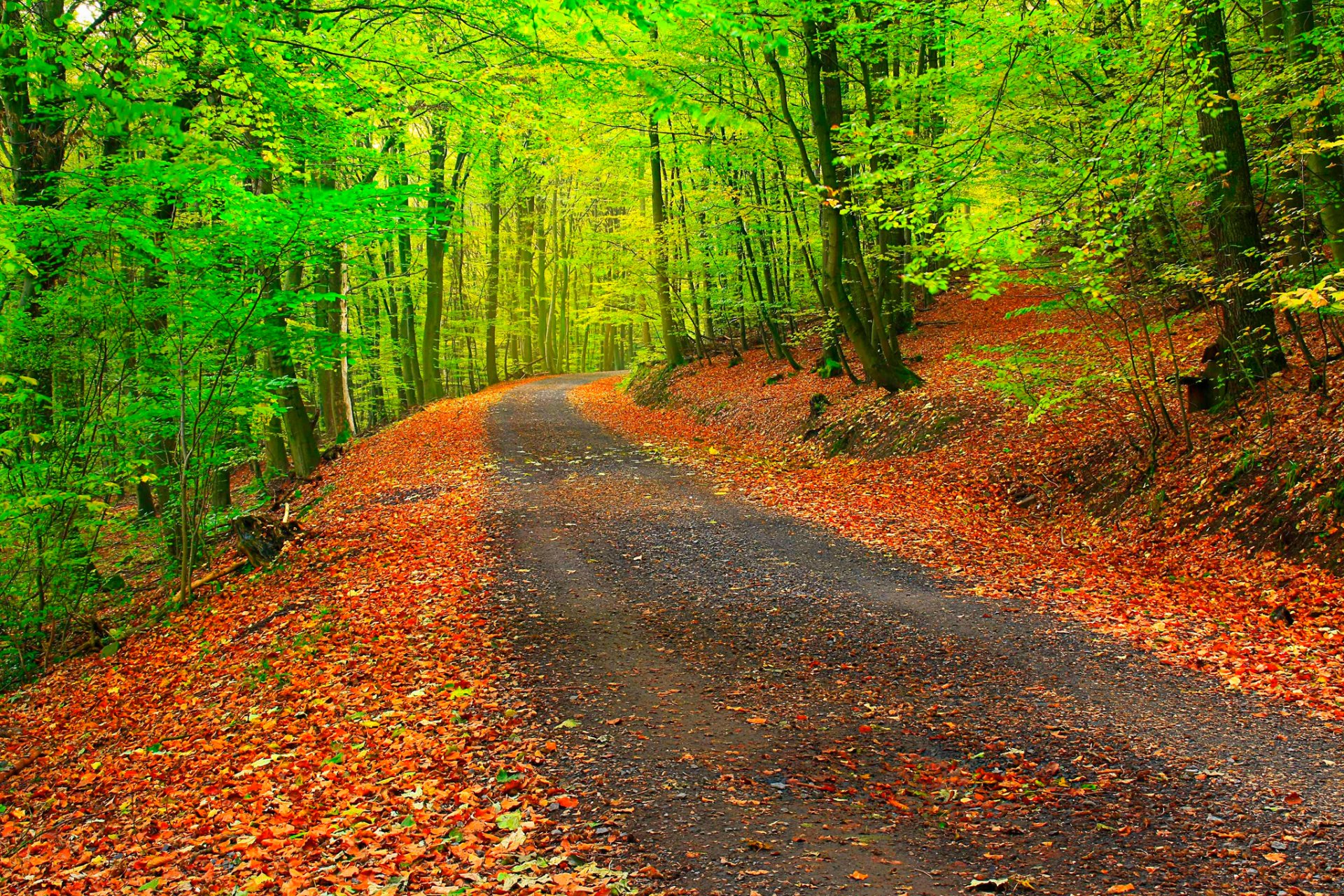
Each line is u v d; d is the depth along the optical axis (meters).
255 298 11.22
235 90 10.32
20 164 10.18
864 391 18.72
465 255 45.84
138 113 6.06
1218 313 12.40
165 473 12.53
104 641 11.57
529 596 9.65
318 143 13.27
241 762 6.38
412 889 4.08
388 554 11.99
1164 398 12.75
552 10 7.54
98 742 7.93
